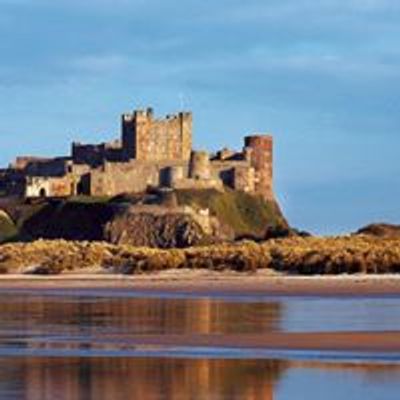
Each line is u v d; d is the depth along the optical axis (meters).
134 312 155.12
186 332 118.88
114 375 84.69
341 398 73.81
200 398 74.50
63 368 88.81
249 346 103.56
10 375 84.69
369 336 111.69
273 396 74.94
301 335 113.12
